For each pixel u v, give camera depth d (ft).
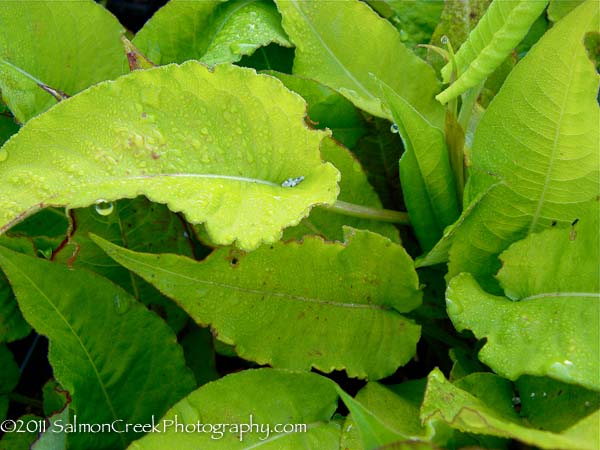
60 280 0.81
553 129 0.75
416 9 1.12
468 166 0.83
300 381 0.80
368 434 0.63
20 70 0.89
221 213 0.71
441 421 0.67
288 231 0.90
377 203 0.95
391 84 0.99
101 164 0.69
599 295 0.71
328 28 0.97
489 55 0.83
